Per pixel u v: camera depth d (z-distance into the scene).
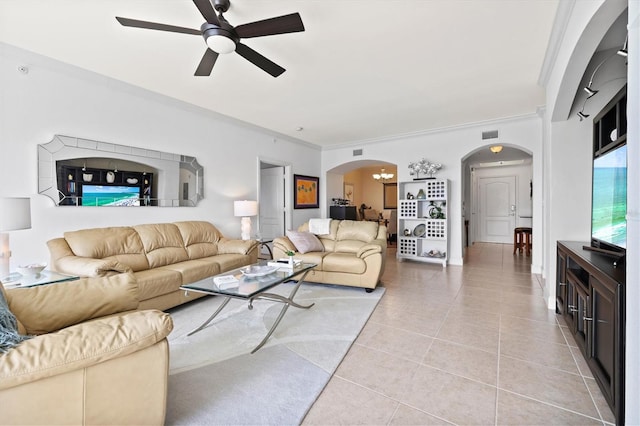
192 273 3.14
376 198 10.64
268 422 1.47
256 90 3.64
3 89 2.61
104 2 2.07
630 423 1.09
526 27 2.37
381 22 2.30
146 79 3.32
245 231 4.58
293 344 2.30
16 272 2.42
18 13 2.17
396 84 3.48
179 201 4.02
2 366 0.97
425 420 1.49
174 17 2.25
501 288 3.82
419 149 5.79
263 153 5.47
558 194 3.00
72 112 3.03
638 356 1.06
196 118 4.26
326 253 4.16
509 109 4.38
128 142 3.49
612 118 2.35
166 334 1.32
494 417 1.50
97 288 1.83
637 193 1.06
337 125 5.22
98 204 3.23
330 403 1.62
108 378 1.18
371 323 2.71
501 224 8.45
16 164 2.69
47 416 1.05
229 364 2.01
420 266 5.32
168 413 1.53
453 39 2.55
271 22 1.88
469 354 2.14
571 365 1.98
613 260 1.88
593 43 2.00
